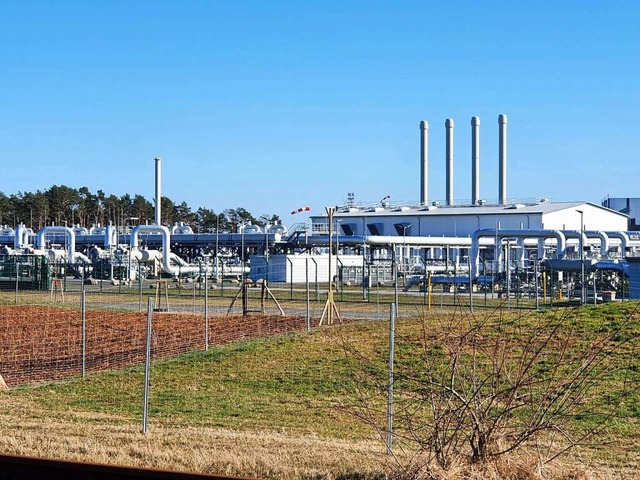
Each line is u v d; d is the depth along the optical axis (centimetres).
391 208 10462
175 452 1318
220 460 1248
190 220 17338
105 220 16388
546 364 1670
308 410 1884
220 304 4881
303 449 1367
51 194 16312
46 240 10550
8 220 15762
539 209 9362
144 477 944
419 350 2350
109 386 2169
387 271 7950
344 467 1217
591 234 7912
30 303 4619
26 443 1371
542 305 4569
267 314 4047
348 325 3047
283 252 9338
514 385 1107
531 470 1079
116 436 1471
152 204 16950
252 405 1952
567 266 5828
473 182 10756
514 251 8812
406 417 1230
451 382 1123
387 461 1249
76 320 3541
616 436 1559
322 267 7719
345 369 2328
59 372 2377
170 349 2767
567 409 1150
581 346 2278
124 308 4309
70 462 967
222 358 2528
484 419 1079
